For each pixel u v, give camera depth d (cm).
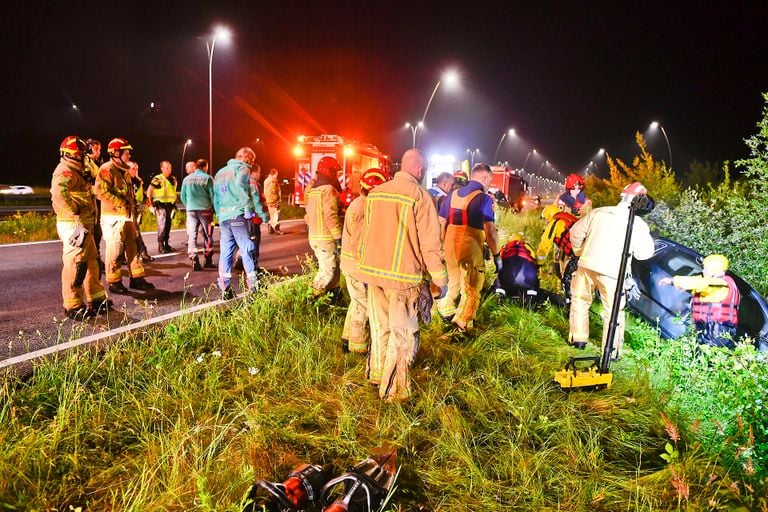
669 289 618
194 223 869
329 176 582
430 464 321
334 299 602
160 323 552
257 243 736
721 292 498
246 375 418
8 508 261
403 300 386
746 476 319
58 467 299
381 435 346
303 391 402
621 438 363
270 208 1507
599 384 421
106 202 671
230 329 491
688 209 852
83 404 353
